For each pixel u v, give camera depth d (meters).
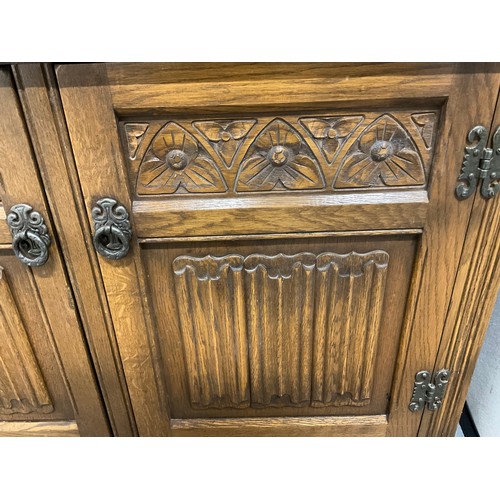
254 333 0.75
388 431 0.86
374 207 0.64
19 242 0.65
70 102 0.56
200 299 0.71
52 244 0.66
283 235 0.66
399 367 0.78
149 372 0.78
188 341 0.76
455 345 0.76
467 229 0.65
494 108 0.57
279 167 0.62
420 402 0.82
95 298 0.70
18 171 0.60
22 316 0.73
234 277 0.69
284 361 0.78
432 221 0.65
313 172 0.62
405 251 0.68
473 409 1.04
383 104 0.58
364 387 0.81
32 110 0.57
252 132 0.60
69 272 0.68
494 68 0.55
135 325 0.73
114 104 0.57
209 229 0.65
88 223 0.64
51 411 0.84
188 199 0.64
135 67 0.54
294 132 0.60
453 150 0.60
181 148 0.61
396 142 0.61
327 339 0.76
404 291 0.72
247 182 0.63
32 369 0.78
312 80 0.56
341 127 0.60
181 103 0.57
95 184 0.61
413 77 0.56
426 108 0.58
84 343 0.75
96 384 0.80
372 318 0.74
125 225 0.64
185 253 0.68
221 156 0.61
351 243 0.68
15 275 0.69
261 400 0.83
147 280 0.70
